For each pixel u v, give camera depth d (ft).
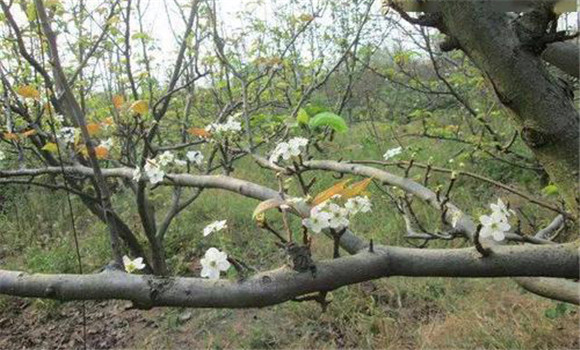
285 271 3.03
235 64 17.12
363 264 3.08
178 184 7.00
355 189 3.52
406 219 5.80
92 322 13.47
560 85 2.99
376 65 22.12
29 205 20.07
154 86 16.17
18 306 14.60
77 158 10.68
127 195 19.10
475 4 2.79
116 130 9.78
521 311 11.15
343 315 11.99
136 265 4.56
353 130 25.17
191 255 15.83
